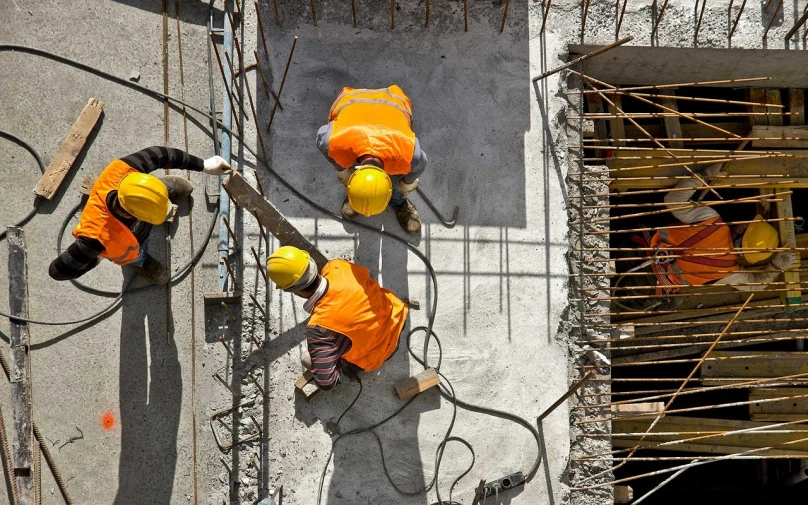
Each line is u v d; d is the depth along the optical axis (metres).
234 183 4.42
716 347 6.52
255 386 5.14
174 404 5.31
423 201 5.36
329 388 4.46
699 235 6.11
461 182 5.39
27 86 5.61
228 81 5.36
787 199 6.25
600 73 6.00
